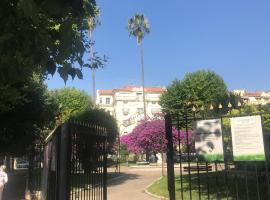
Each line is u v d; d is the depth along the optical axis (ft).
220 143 24.25
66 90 182.80
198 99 168.04
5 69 13.75
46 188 31.73
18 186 75.51
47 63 14.20
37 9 12.27
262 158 22.34
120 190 68.74
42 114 77.51
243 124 22.98
